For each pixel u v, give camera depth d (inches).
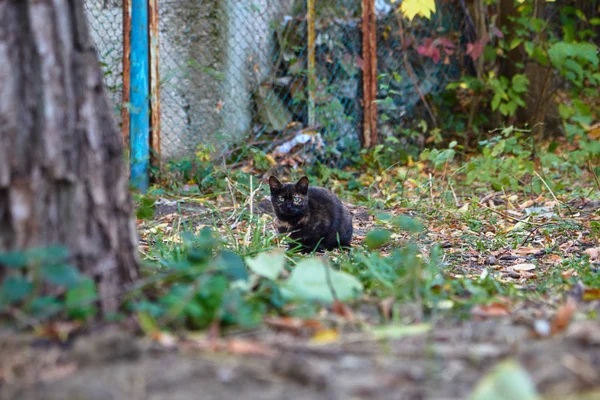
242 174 407.2
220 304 137.6
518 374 101.6
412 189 423.2
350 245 318.3
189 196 410.3
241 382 111.9
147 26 420.8
